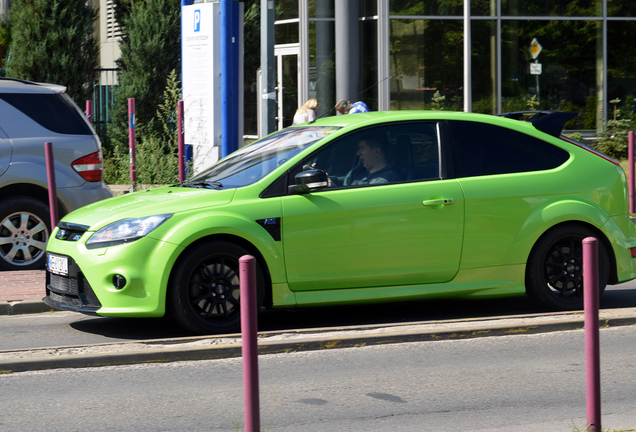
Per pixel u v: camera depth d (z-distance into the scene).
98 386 7.95
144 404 7.41
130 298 9.15
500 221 10.19
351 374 8.28
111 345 9.05
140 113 27.27
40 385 7.99
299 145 10.16
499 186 10.23
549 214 10.32
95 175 14.30
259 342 9.09
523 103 30.34
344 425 6.83
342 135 10.05
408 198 9.89
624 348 9.18
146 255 9.16
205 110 20.05
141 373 8.36
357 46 30.84
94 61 28.14
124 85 27.50
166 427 6.81
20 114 13.88
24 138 13.82
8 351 8.82
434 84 29.86
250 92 32.34
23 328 10.45
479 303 11.59
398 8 29.42
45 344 9.62
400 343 9.44
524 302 11.60
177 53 27.92
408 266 9.93
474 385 7.91
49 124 14.05
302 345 9.13
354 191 9.80
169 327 10.33
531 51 30.25
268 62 18.61
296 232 9.55
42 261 13.98
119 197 10.48
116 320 10.80
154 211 9.38
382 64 29.47
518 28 30.11
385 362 8.70
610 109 30.95
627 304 11.60
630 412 7.12
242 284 5.36
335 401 7.45
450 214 10.01
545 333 9.85
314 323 10.46
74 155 14.09
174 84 21.67
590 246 5.74
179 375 8.29
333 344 9.23
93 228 9.48
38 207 13.83
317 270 9.65
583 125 30.86
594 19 30.59
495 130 10.53
